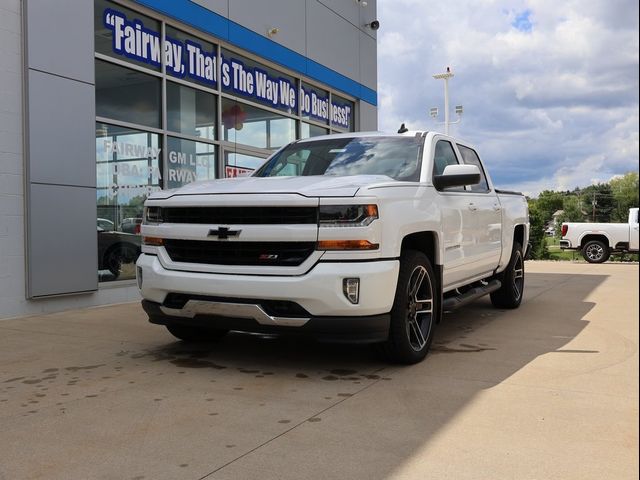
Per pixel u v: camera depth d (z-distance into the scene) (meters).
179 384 4.27
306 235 4.29
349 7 14.60
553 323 6.85
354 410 3.71
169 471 2.85
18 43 6.89
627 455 3.05
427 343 5.02
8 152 6.81
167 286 4.70
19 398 3.95
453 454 3.05
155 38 9.03
